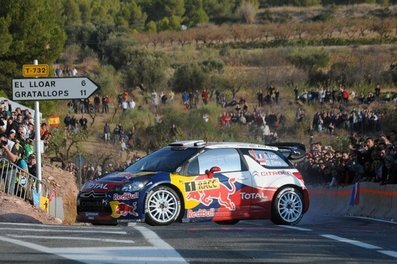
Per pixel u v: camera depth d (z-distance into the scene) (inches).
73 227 973.2
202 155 1099.3
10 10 3201.3
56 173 2016.5
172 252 749.9
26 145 1610.5
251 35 7377.0
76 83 1341.0
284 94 4768.7
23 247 770.8
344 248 787.4
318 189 2009.1
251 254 745.0
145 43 7130.9
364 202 1624.0
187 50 6604.3
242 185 1111.6
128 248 770.8
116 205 1045.8
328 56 5654.5
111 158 3154.5
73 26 6742.1
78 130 3398.1
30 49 3238.2
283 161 1162.0
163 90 5128.0
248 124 3833.7
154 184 1051.3
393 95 4330.7
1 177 1408.7
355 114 3577.8
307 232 936.3
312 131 3663.9
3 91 3105.3
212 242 821.2
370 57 5526.6
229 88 5078.7
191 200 1074.1
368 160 1715.1
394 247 802.2
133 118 3991.1
